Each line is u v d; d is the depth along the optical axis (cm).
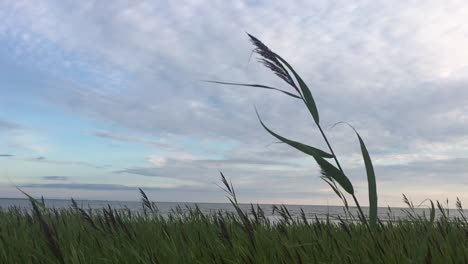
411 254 288
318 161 212
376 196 209
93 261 346
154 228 578
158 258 328
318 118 215
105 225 461
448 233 424
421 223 505
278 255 317
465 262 297
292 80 218
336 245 355
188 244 393
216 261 312
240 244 338
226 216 518
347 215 417
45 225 245
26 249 366
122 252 362
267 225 491
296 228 520
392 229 465
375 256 301
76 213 618
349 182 211
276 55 216
